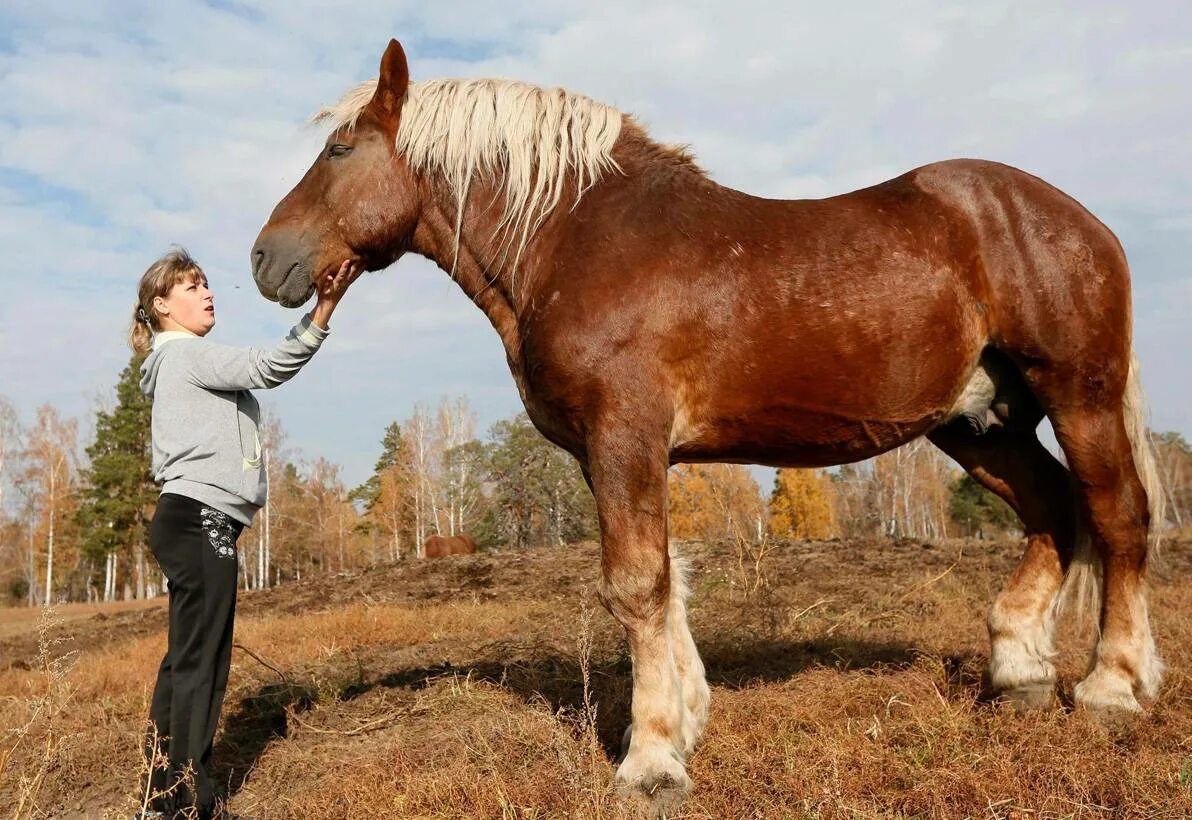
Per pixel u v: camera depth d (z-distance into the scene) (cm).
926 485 4441
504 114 321
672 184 310
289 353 307
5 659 923
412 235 341
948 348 302
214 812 304
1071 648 438
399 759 326
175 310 325
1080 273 302
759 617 553
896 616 580
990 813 243
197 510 301
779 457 314
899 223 305
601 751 306
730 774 283
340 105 340
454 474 4425
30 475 4409
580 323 284
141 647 757
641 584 275
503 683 429
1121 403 314
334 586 1211
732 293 287
